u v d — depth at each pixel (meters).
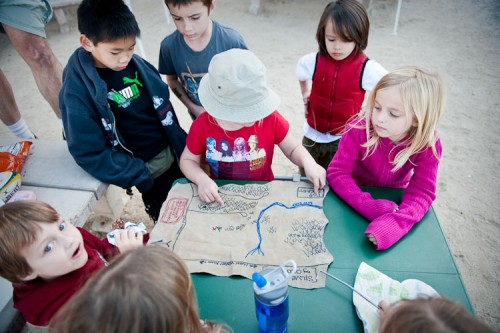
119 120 1.77
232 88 1.27
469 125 2.96
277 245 1.18
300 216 1.27
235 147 1.56
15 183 1.61
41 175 1.75
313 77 2.00
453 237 2.22
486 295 1.93
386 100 1.20
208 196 1.35
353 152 1.44
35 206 1.01
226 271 1.12
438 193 2.48
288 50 4.11
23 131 2.60
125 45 1.48
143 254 0.71
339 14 1.71
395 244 1.17
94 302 0.62
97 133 1.61
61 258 1.02
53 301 1.07
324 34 1.83
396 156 1.33
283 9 4.95
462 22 4.27
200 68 1.97
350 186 1.33
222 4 5.20
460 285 1.06
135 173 1.76
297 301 1.04
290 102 3.38
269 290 0.84
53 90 2.19
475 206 2.38
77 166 1.79
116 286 0.63
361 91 1.93
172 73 2.14
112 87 1.68
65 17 4.78
